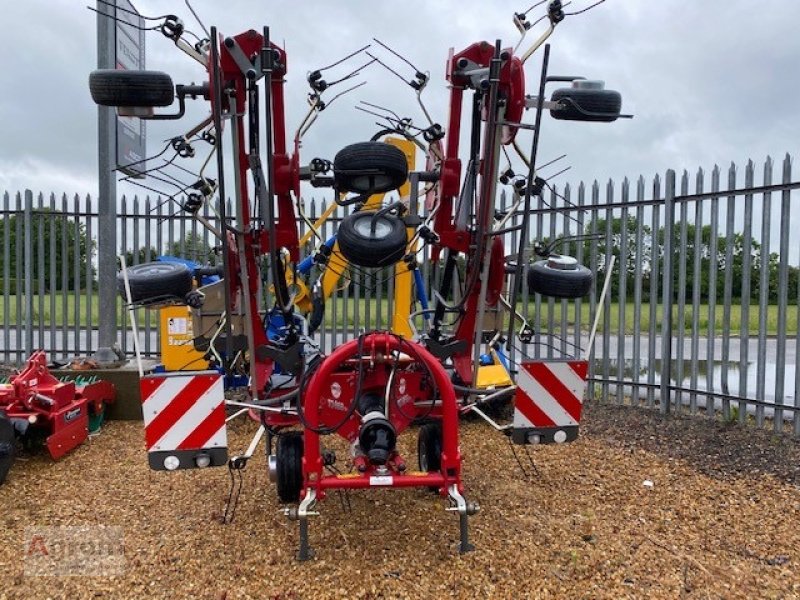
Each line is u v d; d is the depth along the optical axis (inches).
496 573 138.0
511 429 166.4
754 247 275.1
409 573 137.9
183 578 136.6
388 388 149.8
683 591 131.4
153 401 146.4
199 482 195.5
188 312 263.7
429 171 171.5
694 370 273.6
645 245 294.8
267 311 170.1
